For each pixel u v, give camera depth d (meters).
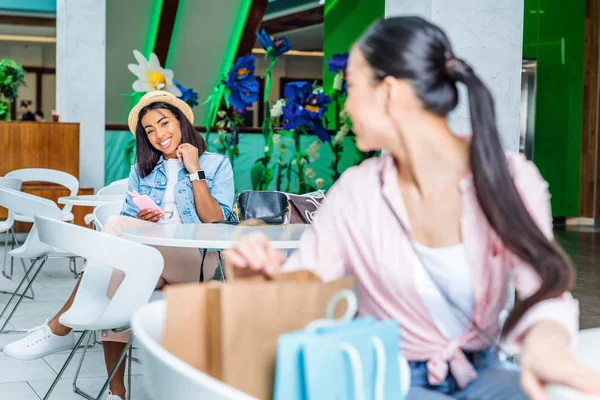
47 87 18.66
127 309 2.52
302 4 12.50
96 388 3.34
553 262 1.19
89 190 8.15
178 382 0.93
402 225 1.34
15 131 7.95
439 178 1.30
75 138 8.12
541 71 11.41
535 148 11.48
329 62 6.50
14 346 2.78
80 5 8.52
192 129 3.54
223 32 10.64
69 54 8.54
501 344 1.24
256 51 15.77
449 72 1.27
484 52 3.99
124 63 10.34
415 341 1.36
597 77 11.60
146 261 2.50
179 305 1.07
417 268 1.33
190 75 10.68
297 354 0.97
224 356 1.06
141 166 3.52
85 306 2.72
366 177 1.40
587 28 11.52
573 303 1.22
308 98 6.53
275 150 9.12
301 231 2.83
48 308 4.98
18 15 13.72
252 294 1.09
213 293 1.08
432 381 1.34
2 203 4.46
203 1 10.47
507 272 1.30
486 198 1.22
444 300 1.32
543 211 1.29
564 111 11.58
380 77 1.29
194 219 3.44
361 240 1.38
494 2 3.99
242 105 6.86
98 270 2.76
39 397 3.20
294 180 9.17
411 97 1.28
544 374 1.06
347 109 1.34
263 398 1.09
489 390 1.31
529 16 11.29
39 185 8.03
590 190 11.71
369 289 1.39
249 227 3.01
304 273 1.34
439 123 1.29
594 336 1.29
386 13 4.17
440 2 3.91
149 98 3.48
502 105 4.03
